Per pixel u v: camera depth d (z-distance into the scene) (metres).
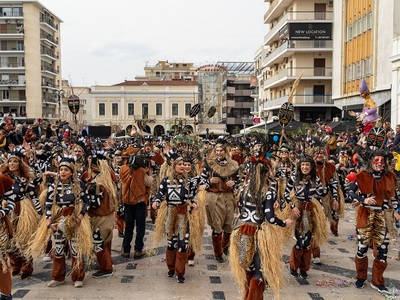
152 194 9.71
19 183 6.34
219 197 7.18
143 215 7.42
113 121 58.22
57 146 9.85
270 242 4.87
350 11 27.77
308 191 6.42
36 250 6.04
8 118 17.38
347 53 28.39
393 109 21.09
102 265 6.41
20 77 56.03
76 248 5.93
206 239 8.82
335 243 8.49
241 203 5.12
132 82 61.28
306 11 36.25
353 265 7.11
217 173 7.11
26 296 5.70
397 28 22.34
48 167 8.67
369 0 24.95
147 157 8.88
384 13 23.25
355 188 6.07
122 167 7.50
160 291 5.91
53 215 5.91
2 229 5.24
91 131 25.66
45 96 59.91
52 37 63.03
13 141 14.01
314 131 17.52
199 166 8.88
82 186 6.05
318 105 36.06
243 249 4.93
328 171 7.40
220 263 7.17
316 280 6.39
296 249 6.41
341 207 8.83
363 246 6.01
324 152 7.43
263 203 4.96
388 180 5.90
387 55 22.91
